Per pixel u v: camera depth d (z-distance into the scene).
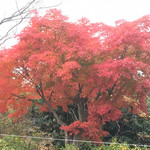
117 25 7.33
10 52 7.23
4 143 8.38
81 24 7.98
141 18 6.86
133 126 10.06
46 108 9.34
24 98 8.48
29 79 7.68
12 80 7.63
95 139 7.34
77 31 6.94
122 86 7.61
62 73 6.20
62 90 7.14
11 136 9.02
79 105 8.52
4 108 8.15
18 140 8.82
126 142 8.97
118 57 7.13
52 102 9.17
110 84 6.74
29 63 6.65
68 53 6.79
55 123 11.09
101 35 7.47
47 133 10.51
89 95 7.96
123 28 6.84
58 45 7.14
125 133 10.32
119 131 10.36
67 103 8.77
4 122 11.26
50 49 7.31
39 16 7.21
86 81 7.07
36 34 6.94
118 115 7.36
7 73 7.34
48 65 6.71
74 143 7.91
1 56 7.32
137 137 10.02
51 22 7.16
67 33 7.11
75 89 7.95
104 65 6.44
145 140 9.77
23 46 7.20
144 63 6.73
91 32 7.91
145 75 7.01
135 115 10.10
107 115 7.21
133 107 8.76
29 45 7.24
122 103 8.30
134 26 6.89
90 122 7.21
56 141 10.38
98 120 7.50
